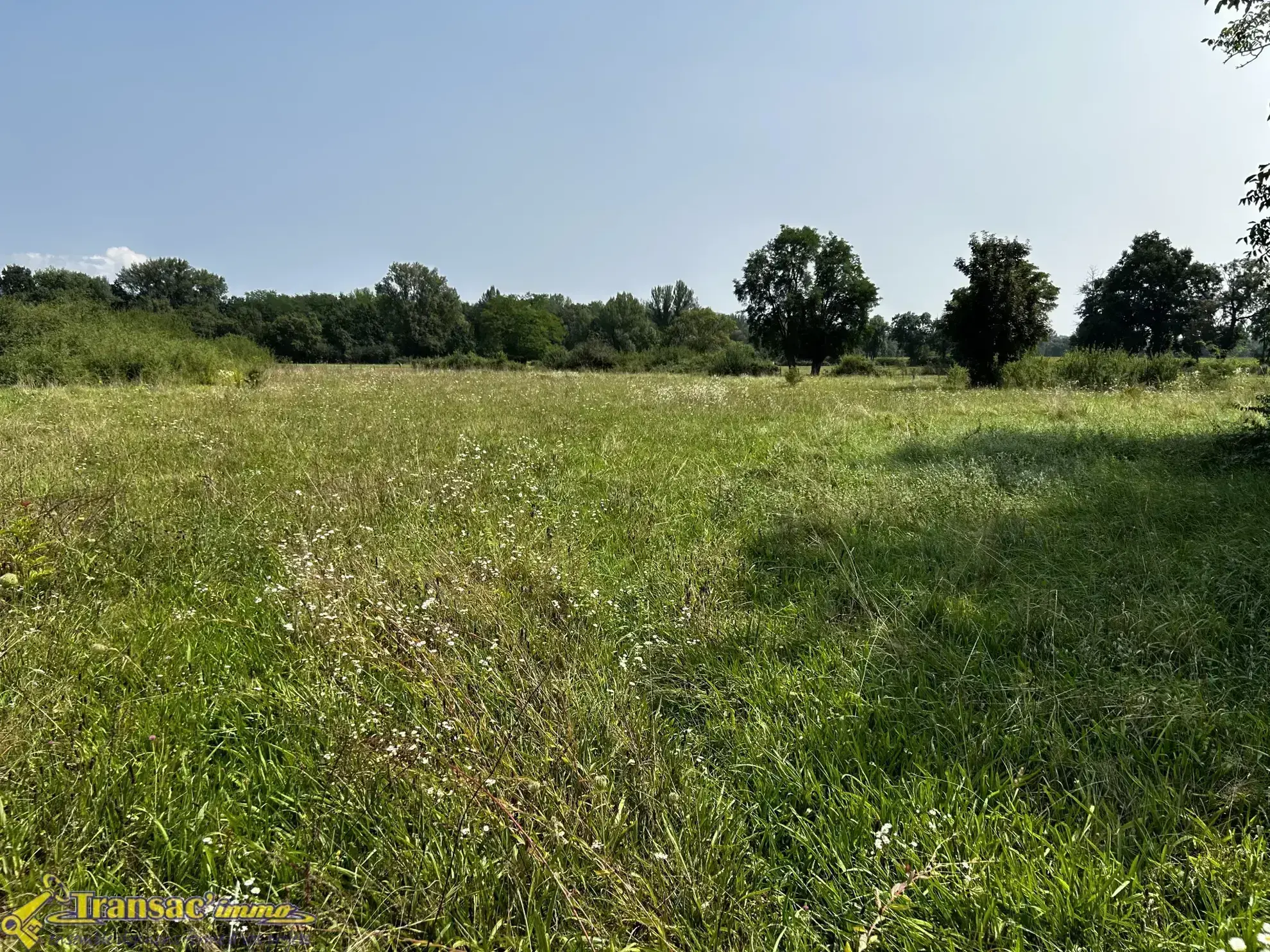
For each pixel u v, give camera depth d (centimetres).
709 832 181
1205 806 188
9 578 313
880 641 284
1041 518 443
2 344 1661
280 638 285
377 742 207
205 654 277
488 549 394
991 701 240
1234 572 320
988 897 157
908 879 156
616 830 176
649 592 353
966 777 198
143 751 214
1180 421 885
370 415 1079
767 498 526
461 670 251
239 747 226
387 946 148
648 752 212
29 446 664
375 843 177
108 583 344
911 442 771
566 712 222
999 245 2216
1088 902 155
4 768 193
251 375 1836
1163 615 284
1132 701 226
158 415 970
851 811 191
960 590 342
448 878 165
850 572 364
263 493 530
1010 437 797
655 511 508
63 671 251
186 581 350
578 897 156
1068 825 177
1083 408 1134
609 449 755
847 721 232
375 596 305
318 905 158
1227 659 258
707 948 149
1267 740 207
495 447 763
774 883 174
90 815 181
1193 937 147
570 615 319
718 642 293
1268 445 556
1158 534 390
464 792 183
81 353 1772
